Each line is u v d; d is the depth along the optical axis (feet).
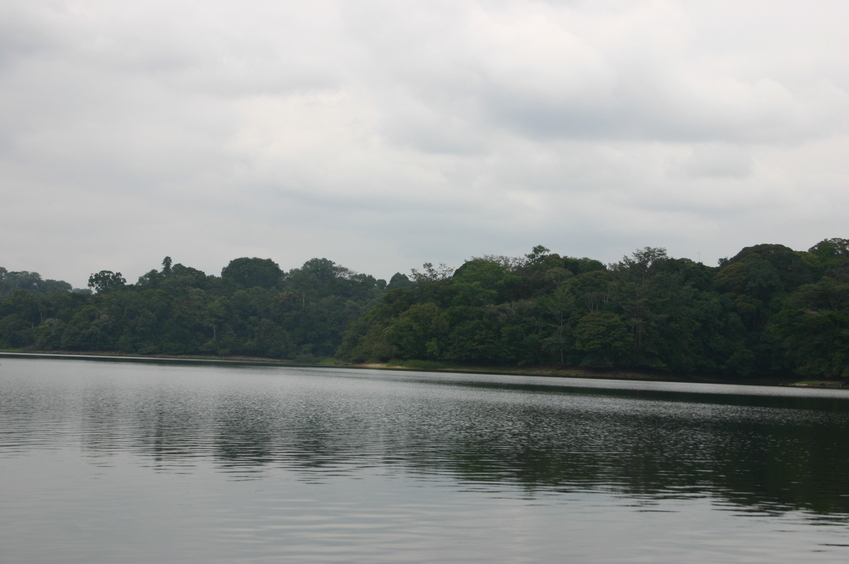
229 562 61.26
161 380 318.04
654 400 263.70
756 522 77.92
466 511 79.82
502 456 116.98
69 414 162.20
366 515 77.10
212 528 71.10
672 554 66.59
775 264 565.94
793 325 409.49
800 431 164.66
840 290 422.82
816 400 286.66
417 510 79.66
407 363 557.74
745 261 576.61
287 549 64.95
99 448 115.44
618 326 477.77
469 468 105.40
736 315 519.19
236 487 88.99
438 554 64.64
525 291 590.55
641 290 494.18
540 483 95.86
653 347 483.51
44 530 69.51
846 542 71.00
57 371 375.45
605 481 98.32
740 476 104.06
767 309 538.06
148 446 118.93
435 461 110.52
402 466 105.60
